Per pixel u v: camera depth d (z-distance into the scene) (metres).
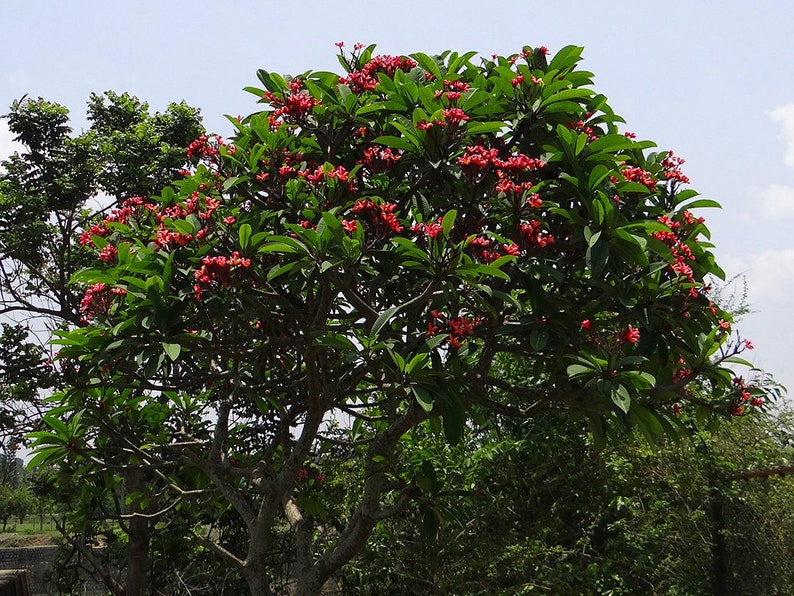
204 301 5.53
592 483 8.86
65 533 11.52
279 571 11.65
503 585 9.02
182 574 12.38
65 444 6.41
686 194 6.18
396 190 5.76
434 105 5.74
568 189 5.61
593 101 6.14
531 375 9.09
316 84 6.40
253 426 9.81
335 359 6.74
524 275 5.41
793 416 7.98
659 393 5.68
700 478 7.64
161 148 13.75
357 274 5.36
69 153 13.42
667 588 8.05
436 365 5.44
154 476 11.34
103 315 5.72
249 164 5.92
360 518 6.41
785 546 7.00
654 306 5.41
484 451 8.92
